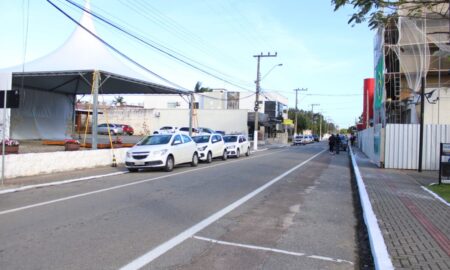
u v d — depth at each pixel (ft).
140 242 22.39
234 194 39.63
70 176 51.01
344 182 52.39
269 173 60.08
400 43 98.99
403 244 21.81
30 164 50.60
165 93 105.19
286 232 25.54
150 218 28.25
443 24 94.38
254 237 24.14
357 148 174.29
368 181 50.21
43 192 39.14
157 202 34.32
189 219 28.30
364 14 29.27
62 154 55.93
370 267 19.48
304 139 224.74
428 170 65.67
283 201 36.63
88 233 23.94
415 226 26.03
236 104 284.00
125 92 107.34
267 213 31.17
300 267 19.15
